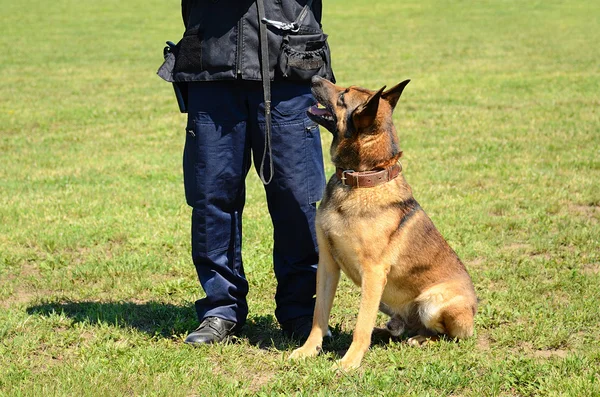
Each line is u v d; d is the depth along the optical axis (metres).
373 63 19.17
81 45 22.64
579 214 7.38
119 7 31.95
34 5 32.03
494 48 21.59
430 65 18.78
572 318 4.79
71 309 5.08
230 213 4.59
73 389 3.72
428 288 4.48
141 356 4.18
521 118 12.29
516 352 4.39
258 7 4.23
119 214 7.44
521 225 6.98
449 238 6.63
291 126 4.40
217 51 4.28
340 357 4.39
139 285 5.53
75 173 9.24
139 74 18.12
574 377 3.87
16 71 18.12
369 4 33.53
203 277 4.60
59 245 6.49
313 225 4.57
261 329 4.84
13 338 4.50
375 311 4.23
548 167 9.23
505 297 5.22
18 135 11.62
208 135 4.41
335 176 4.39
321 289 4.39
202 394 3.72
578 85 15.27
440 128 11.70
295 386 3.87
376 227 4.20
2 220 7.20
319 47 4.41
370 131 4.20
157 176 9.09
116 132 11.85
